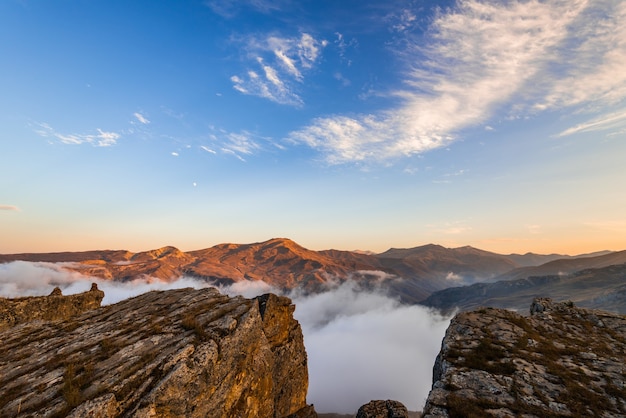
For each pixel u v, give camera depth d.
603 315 31.42
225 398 24.52
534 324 29.36
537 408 16.03
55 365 20.50
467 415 15.40
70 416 15.77
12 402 16.81
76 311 35.56
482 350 23.14
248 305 32.84
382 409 23.92
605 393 17.47
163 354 22.19
